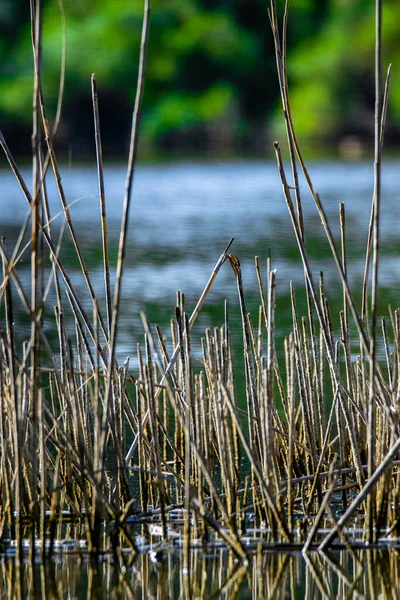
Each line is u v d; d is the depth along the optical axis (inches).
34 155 396.8
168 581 407.8
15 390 414.9
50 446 560.7
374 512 444.8
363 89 4005.9
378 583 404.8
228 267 1290.6
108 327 468.8
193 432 466.6
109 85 3934.5
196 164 3270.2
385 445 475.2
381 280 1174.3
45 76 3801.7
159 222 1841.8
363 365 480.7
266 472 442.3
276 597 395.5
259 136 4178.2
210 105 4069.9
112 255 1412.4
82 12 3991.1
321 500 476.1
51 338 859.4
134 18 3976.4
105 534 438.0
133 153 401.7
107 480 504.7
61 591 399.5
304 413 474.3
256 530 454.0
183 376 477.4
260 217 1904.5
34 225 403.2
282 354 768.9
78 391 461.1
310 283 453.7
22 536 435.2
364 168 3043.8
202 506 437.1
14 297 1079.6
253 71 4195.4
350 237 1590.8
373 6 4047.7
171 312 987.9
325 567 418.9
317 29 4254.4
